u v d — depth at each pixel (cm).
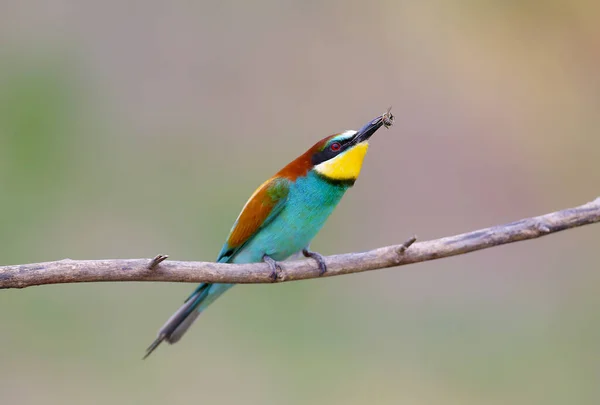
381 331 1130
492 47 1534
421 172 1420
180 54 1445
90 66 1400
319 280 1145
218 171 1354
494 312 1179
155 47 1438
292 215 824
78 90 1379
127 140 1345
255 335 1079
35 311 1045
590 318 1164
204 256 1241
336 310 1132
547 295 1203
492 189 1423
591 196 1427
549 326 1152
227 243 852
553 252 1253
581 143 1470
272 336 1084
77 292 1064
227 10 1479
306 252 871
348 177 819
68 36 1406
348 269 705
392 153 1427
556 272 1235
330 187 819
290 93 1454
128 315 1065
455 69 1512
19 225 1219
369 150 1420
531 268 1237
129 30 1433
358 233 1336
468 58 1520
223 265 668
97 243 1221
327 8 1521
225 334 1073
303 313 1114
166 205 1293
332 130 1438
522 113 1494
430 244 688
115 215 1255
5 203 1235
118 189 1291
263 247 837
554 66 1522
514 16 1546
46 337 1038
